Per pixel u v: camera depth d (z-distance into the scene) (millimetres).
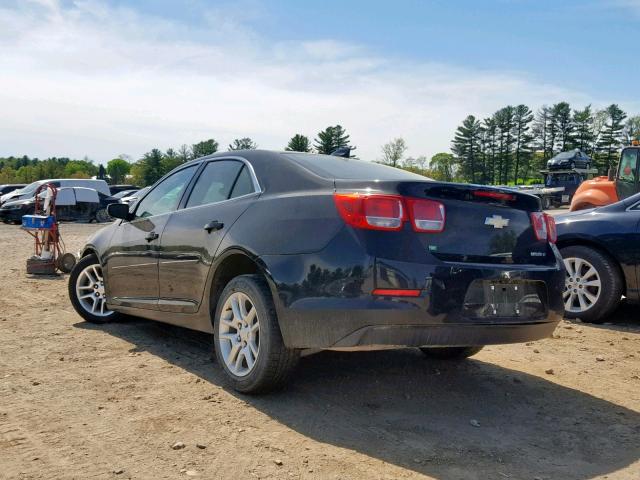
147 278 4777
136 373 4086
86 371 4121
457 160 113188
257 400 3600
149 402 3531
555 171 38219
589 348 5043
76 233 18766
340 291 3203
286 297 3373
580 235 6051
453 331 3242
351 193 3334
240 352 3729
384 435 3141
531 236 3689
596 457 2967
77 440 2988
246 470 2697
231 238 3832
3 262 10992
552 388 4016
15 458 2779
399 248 3189
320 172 3764
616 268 5867
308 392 3773
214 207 4195
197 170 4723
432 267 3199
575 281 6129
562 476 2748
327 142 86000
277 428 3184
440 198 3357
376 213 3219
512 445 3078
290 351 3480
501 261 3502
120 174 132125
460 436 3166
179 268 4367
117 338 5078
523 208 3689
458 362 4582
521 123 108375
